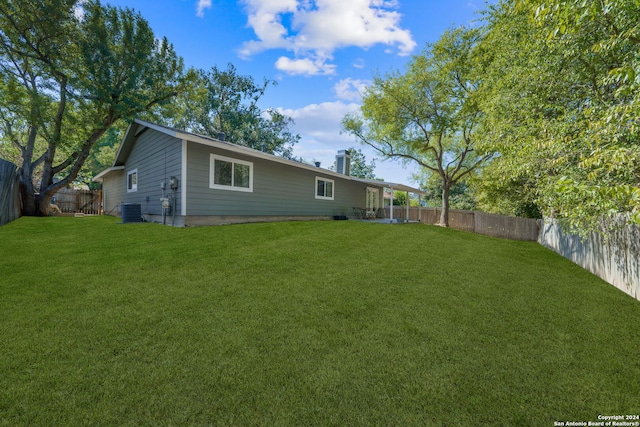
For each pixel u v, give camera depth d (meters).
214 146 8.39
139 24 11.16
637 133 2.88
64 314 2.47
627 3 2.72
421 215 19.86
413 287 3.59
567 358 2.10
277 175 10.99
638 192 1.81
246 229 7.61
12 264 3.79
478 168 16.66
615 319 2.88
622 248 3.99
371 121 17.31
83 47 10.01
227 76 22.95
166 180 8.90
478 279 4.11
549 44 4.14
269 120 27.08
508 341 2.33
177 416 1.44
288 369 1.85
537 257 6.56
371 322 2.58
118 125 13.63
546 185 4.59
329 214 14.00
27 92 10.06
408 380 1.78
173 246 5.15
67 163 11.92
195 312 2.63
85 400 1.52
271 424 1.42
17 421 1.37
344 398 1.61
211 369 1.82
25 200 10.73
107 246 5.00
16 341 2.02
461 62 13.16
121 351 1.97
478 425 1.45
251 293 3.15
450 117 14.55
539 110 5.02
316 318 2.61
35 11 9.09
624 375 1.90
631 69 2.28
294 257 4.80
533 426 1.46
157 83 12.59
